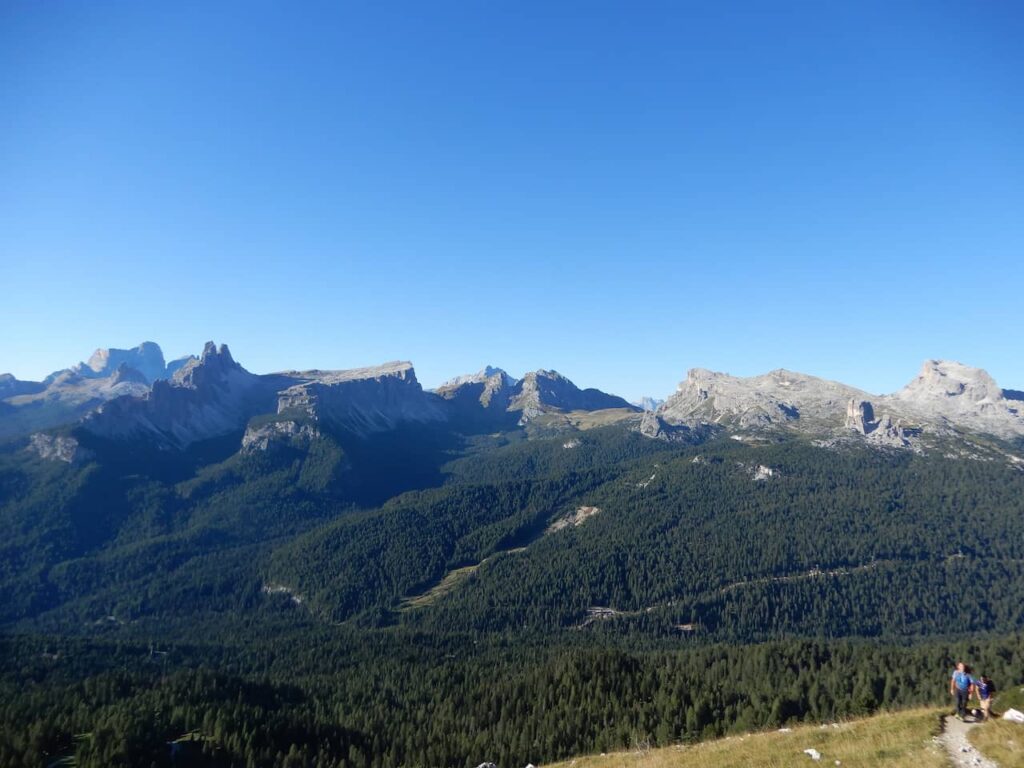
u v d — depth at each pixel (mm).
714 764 48094
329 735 162875
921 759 39062
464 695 191750
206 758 142875
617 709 156750
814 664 184625
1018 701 49062
